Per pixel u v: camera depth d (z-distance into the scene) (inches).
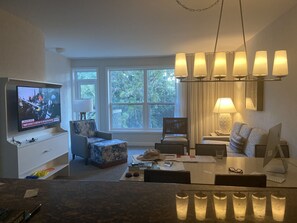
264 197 37.8
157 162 99.7
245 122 192.5
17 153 109.0
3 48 116.3
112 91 257.6
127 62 247.1
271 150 81.1
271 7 115.9
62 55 232.8
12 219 32.7
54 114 152.3
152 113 254.4
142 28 147.8
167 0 107.0
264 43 149.6
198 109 235.8
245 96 189.3
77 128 206.7
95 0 105.8
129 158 204.5
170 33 159.3
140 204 40.4
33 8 114.0
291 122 118.7
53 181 52.2
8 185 49.7
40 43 149.6
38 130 140.9
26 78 134.4
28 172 124.6
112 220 35.2
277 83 134.0
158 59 242.5
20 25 128.8
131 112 257.0
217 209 36.9
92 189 47.3
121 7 114.3
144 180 75.5
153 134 250.7
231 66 226.1
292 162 98.2
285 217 35.5
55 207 39.6
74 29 148.1
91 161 190.9
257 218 35.2
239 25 144.5
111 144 183.3
